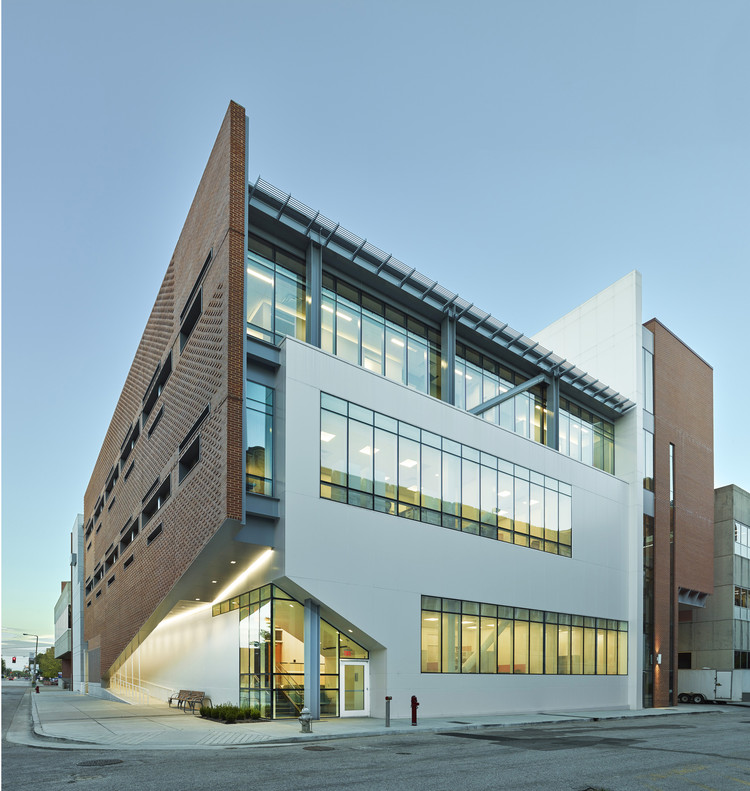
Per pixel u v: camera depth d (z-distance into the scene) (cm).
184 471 2850
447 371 3152
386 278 2925
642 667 3903
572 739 2059
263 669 2408
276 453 2383
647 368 4419
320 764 1453
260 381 2419
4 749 1702
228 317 2314
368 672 2541
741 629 5425
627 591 3962
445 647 2739
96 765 1419
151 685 4109
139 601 3653
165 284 3494
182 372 2955
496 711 2902
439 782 1256
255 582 2509
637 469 4150
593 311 4588
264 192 2538
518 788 1213
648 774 1400
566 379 3878
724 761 1630
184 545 2659
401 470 2723
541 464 3494
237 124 2481
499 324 3406
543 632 3275
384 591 2539
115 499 4762
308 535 2327
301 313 2678
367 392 2655
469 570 2922
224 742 1786
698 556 4616
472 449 3088
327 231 2717
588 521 3756
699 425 4875
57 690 7538
